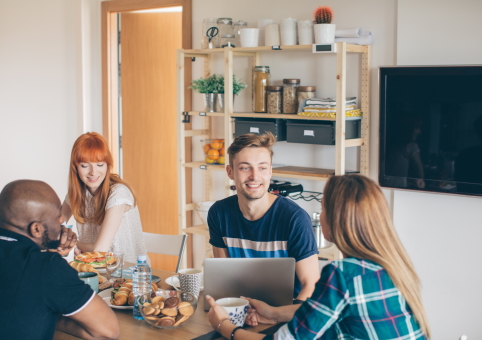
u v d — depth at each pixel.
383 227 1.55
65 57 4.88
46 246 1.81
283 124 3.58
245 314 1.85
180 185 4.00
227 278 1.96
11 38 5.28
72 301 1.67
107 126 4.82
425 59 3.10
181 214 4.01
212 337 1.76
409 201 3.23
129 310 2.02
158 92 4.71
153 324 1.83
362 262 1.52
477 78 2.88
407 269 1.55
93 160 2.77
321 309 1.51
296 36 3.43
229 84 3.64
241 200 2.20
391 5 3.23
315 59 3.58
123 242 2.92
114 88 4.85
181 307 1.84
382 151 3.24
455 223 3.09
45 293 1.64
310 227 2.17
